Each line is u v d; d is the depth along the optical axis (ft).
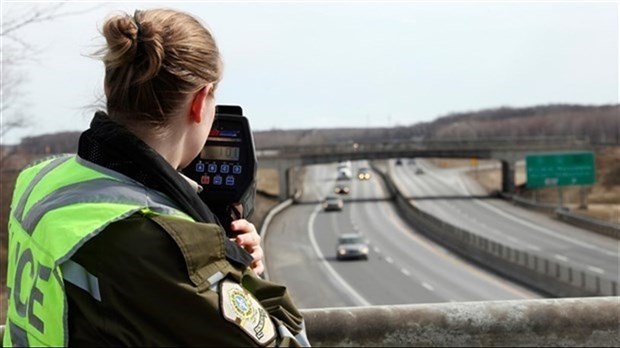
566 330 10.77
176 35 5.60
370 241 195.93
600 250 164.35
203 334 5.12
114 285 5.03
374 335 10.52
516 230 202.59
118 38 5.46
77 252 5.08
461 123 417.90
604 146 279.69
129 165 5.49
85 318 5.06
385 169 470.39
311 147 282.15
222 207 7.21
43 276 5.16
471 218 231.09
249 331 5.31
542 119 401.90
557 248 169.27
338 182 398.62
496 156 284.41
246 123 7.23
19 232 5.60
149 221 5.20
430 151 282.77
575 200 266.36
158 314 5.03
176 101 5.61
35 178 6.00
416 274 144.15
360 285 132.05
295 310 6.09
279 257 166.61
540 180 201.67
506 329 10.72
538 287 124.47
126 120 5.65
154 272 5.05
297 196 324.60
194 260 5.17
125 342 5.03
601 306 10.91
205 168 7.18
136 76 5.47
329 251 176.86
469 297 118.93
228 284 5.37
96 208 5.19
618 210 231.30
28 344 5.17
